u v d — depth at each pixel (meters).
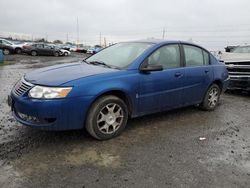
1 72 12.55
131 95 4.19
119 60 4.59
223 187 2.94
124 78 4.10
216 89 5.97
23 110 3.62
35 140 3.92
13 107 3.91
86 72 4.02
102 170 3.17
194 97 5.38
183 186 2.92
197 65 5.39
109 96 4.00
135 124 4.80
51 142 3.87
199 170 3.27
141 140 4.10
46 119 3.58
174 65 4.89
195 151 3.80
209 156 3.66
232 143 4.16
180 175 3.13
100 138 3.98
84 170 3.15
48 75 3.91
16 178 2.93
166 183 2.96
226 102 7.08
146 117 5.22
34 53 31.30
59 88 3.56
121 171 3.17
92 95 3.74
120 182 2.94
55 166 3.21
